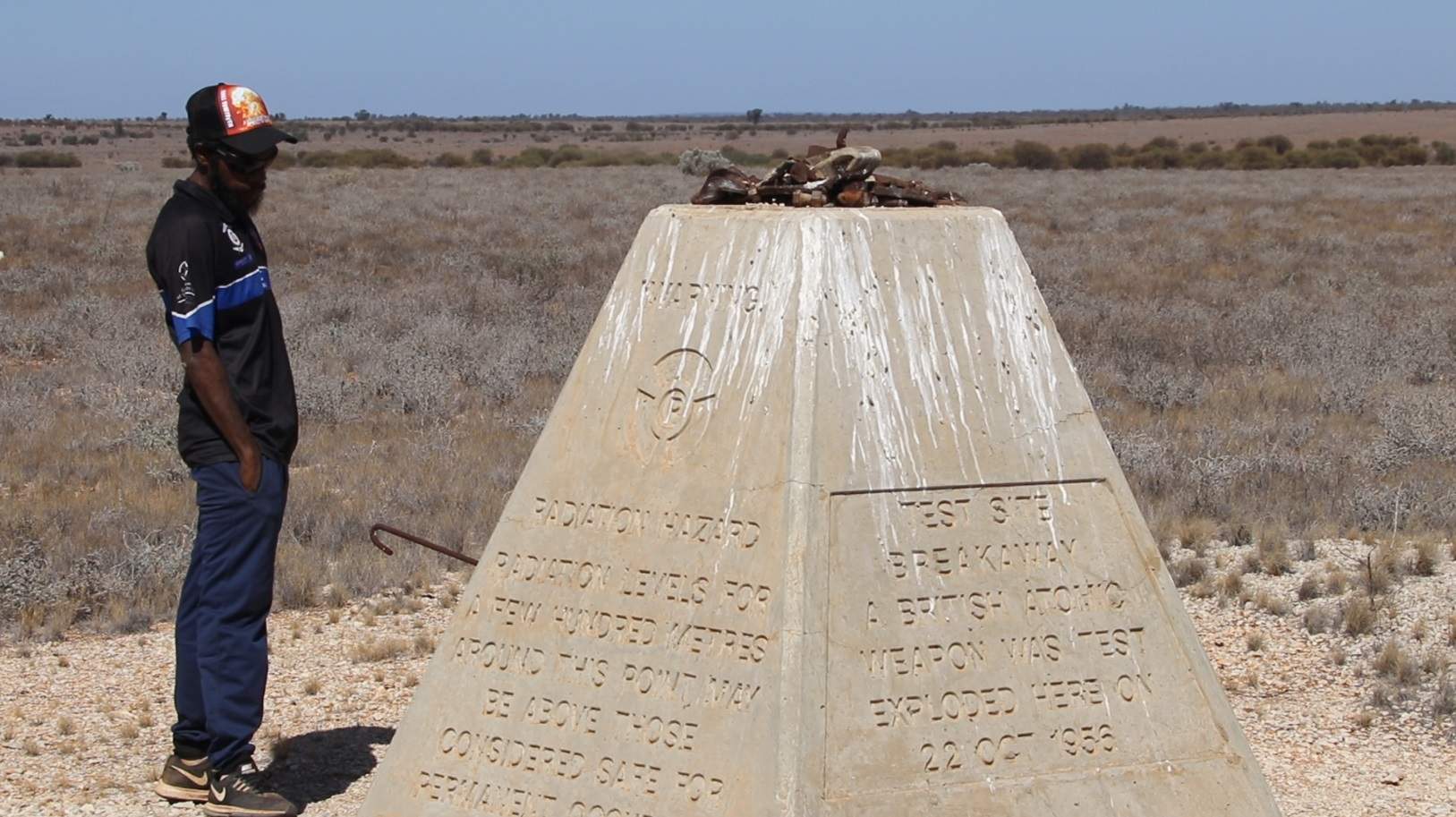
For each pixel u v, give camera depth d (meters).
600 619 3.71
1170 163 77.62
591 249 28.06
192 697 5.00
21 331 16.94
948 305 3.86
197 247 4.61
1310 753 5.67
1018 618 3.71
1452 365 16.06
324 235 30.64
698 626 3.58
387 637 7.07
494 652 3.84
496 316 19.20
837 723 3.45
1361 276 24.45
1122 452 10.91
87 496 9.75
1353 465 10.97
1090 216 38.75
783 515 3.55
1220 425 12.62
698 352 3.81
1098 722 3.71
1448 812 5.02
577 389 3.96
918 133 150.50
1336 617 7.29
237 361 4.76
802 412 3.62
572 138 147.25
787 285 3.74
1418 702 6.23
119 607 7.45
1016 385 3.88
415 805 3.81
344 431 12.05
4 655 6.83
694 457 3.72
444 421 12.80
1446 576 7.99
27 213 34.75
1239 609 7.55
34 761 5.46
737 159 72.25
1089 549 3.84
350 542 8.55
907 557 3.62
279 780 5.28
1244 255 28.70
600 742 3.62
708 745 3.48
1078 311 19.94
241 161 4.73
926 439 3.72
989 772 3.56
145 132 156.62
